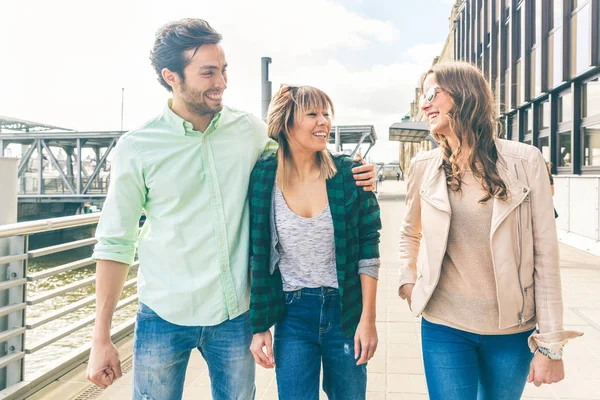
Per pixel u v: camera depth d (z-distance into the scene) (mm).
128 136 1818
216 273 1810
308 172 1837
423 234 1807
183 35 1673
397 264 7543
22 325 3039
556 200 10867
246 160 1889
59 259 18547
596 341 4016
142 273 1854
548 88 11867
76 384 3180
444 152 1795
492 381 1728
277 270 1856
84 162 50438
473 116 1664
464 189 1717
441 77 1728
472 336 1702
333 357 1840
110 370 1716
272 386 3285
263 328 1791
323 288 1813
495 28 17109
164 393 1840
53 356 5234
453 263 1728
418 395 3107
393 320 4699
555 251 1635
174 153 1795
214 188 1822
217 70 1724
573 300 5312
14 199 3021
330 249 1803
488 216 1671
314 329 1821
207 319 1807
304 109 1725
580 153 10469
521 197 1625
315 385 1849
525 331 1687
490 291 1674
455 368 1706
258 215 1809
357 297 1811
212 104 1751
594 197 8867
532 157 1672
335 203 1771
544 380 1585
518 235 1641
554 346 1560
